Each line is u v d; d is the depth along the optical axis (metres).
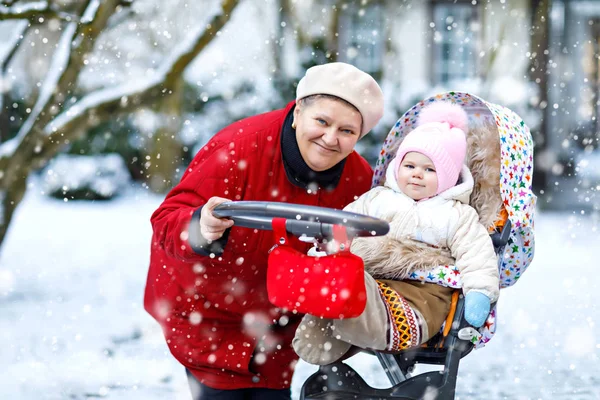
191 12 25.06
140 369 8.63
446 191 4.84
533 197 4.91
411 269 4.71
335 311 3.90
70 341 10.03
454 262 4.74
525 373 8.65
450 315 4.55
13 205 10.59
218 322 5.12
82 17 9.66
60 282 14.98
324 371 4.55
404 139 5.01
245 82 28.02
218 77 28.23
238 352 5.05
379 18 29.30
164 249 4.73
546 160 27.97
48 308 12.41
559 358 9.35
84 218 26.22
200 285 4.97
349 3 26.78
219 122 28.53
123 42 24.84
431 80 30.20
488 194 5.01
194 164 5.04
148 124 28.92
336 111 4.61
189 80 28.27
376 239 4.78
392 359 4.54
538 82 26.28
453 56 30.25
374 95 4.72
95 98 10.45
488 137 5.04
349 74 4.62
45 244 20.23
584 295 13.41
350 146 4.71
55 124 10.33
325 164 4.73
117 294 13.73
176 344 5.13
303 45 26.11
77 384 7.99
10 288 14.27
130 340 10.14
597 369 8.81
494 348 9.94
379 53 29.34
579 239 20.84
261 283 5.00
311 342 4.34
